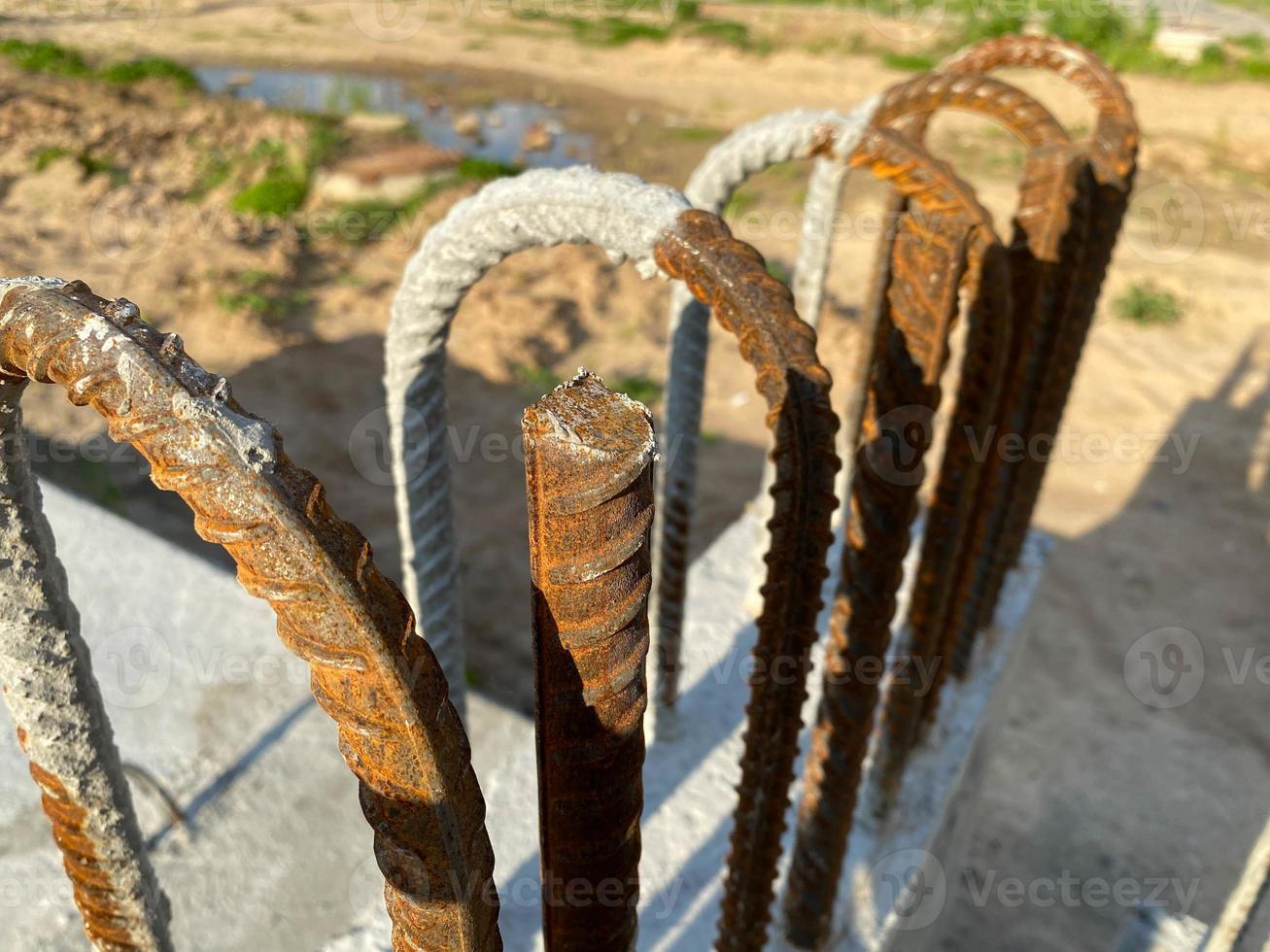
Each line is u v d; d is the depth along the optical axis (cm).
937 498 247
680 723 338
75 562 427
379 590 100
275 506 93
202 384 98
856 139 219
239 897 307
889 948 283
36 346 99
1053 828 536
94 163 1147
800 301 338
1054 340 288
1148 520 759
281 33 1814
